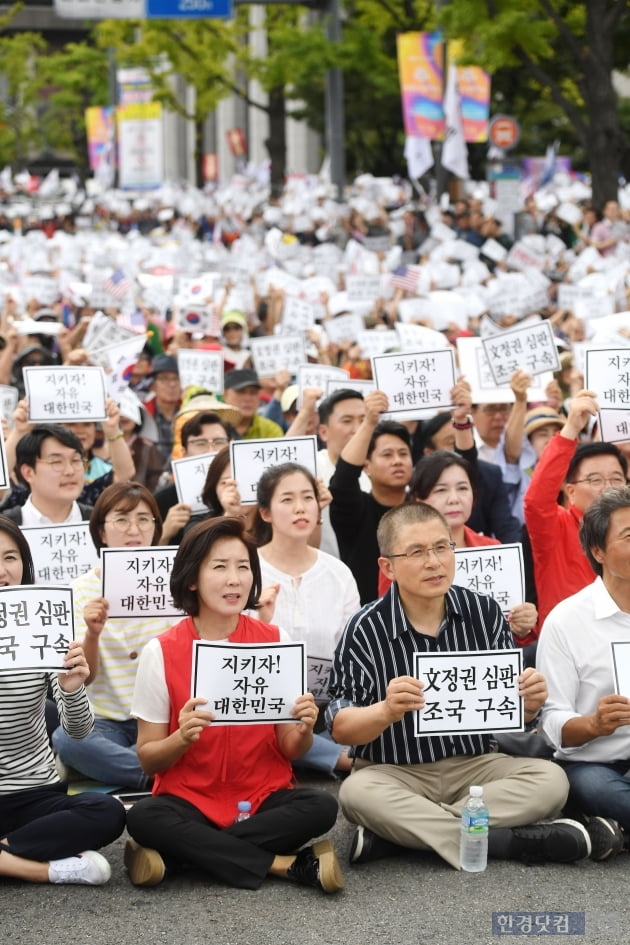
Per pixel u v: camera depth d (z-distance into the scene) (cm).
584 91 2345
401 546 726
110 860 735
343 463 944
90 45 8438
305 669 707
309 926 643
